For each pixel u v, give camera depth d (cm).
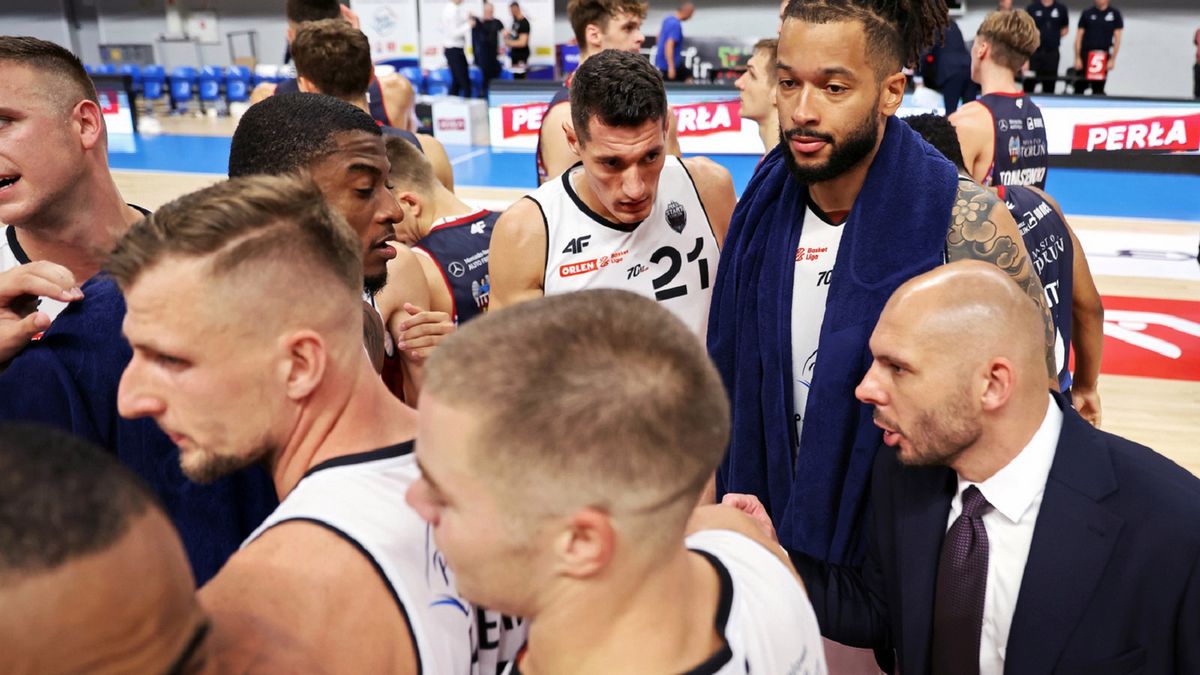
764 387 183
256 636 72
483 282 256
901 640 143
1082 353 255
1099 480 126
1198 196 856
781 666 79
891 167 166
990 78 423
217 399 86
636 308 71
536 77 1449
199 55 1789
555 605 70
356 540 82
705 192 240
